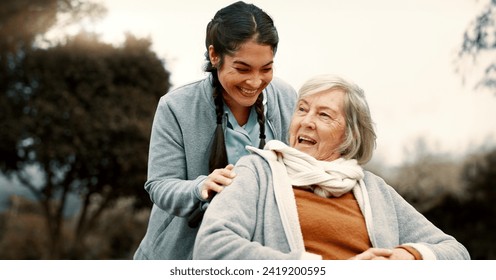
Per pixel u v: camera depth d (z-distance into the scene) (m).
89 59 11.73
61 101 11.66
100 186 12.06
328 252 1.47
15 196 12.33
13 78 11.54
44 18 11.39
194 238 1.88
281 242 1.46
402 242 1.62
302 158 1.56
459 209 9.16
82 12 11.47
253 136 1.97
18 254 11.98
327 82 1.59
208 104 1.90
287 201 1.49
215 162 1.86
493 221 9.08
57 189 12.01
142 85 12.01
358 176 1.57
